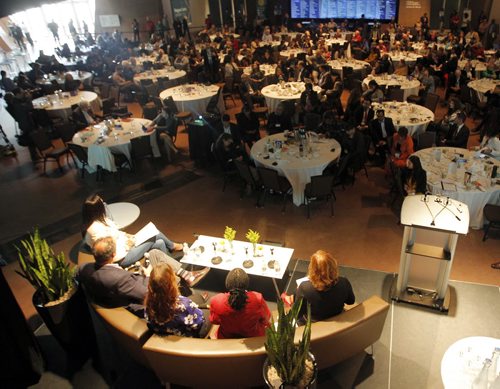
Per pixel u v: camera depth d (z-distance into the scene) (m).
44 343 4.24
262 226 6.33
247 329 3.36
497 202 5.63
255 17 22.70
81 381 3.81
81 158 7.98
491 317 4.30
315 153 6.81
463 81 11.07
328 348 3.34
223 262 4.66
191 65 14.49
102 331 4.37
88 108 9.59
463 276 4.91
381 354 3.92
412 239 4.26
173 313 3.27
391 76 11.60
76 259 5.82
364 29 17.69
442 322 4.25
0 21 22.05
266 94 10.65
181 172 8.33
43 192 7.86
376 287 4.85
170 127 8.71
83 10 26.33
